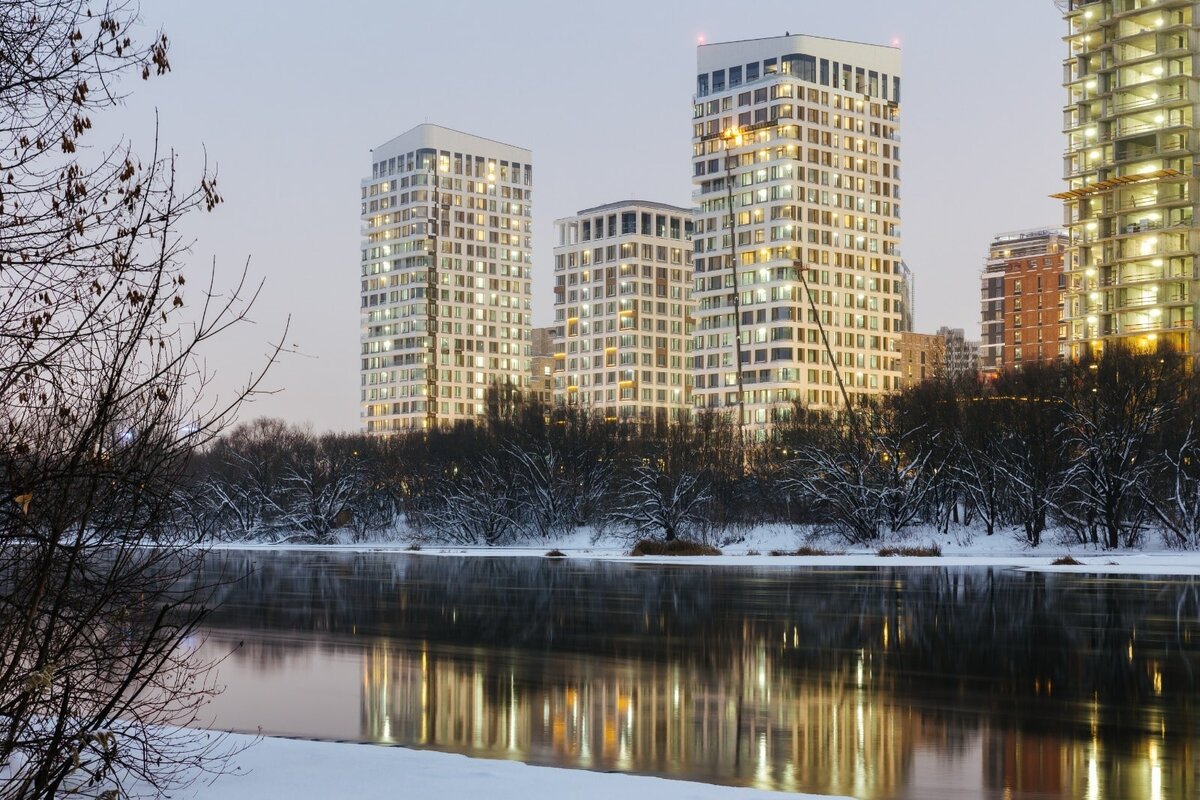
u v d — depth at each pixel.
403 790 13.97
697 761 17.58
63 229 11.38
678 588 52.69
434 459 127.62
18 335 11.13
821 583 55.56
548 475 109.00
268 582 57.78
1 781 12.15
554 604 44.53
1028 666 27.41
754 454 116.00
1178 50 152.62
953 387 101.50
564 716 21.25
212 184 11.75
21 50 11.38
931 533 92.56
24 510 10.89
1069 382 89.81
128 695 22.25
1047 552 83.88
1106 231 161.38
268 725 20.30
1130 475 84.31
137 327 11.38
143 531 12.23
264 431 145.62
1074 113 168.00
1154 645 31.27
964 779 16.47
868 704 22.48
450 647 31.31
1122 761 17.64
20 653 10.86
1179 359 95.94
